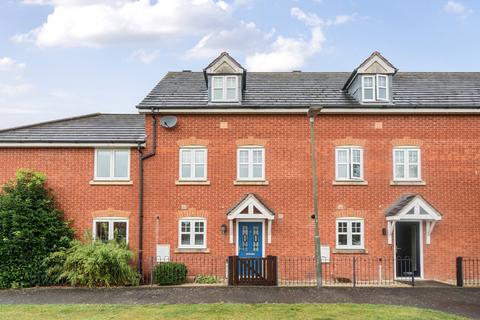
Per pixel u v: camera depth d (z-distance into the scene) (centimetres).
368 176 1922
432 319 1191
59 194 1939
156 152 1944
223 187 1925
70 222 1914
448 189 1914
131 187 1944
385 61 1964
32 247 1758
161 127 1955
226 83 1983
